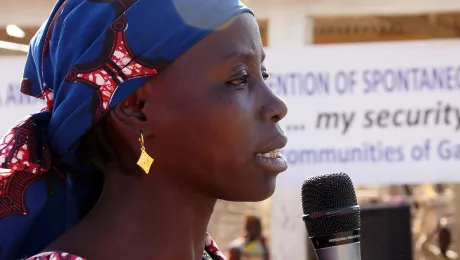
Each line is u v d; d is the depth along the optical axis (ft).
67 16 5.22
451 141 18.45
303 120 18.62
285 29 18.71
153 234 5.16
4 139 5.22
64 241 5.23
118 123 5.08
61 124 5.18
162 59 4.96
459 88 18.39
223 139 4.99
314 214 5.56
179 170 5.09
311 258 19.92
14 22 18.89
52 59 5.36
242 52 5.06
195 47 5.00
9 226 5.34
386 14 18.88
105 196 5.29
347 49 18.54
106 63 5.00
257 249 25.79
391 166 18.56
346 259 5.48
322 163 18.62
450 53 18.38
